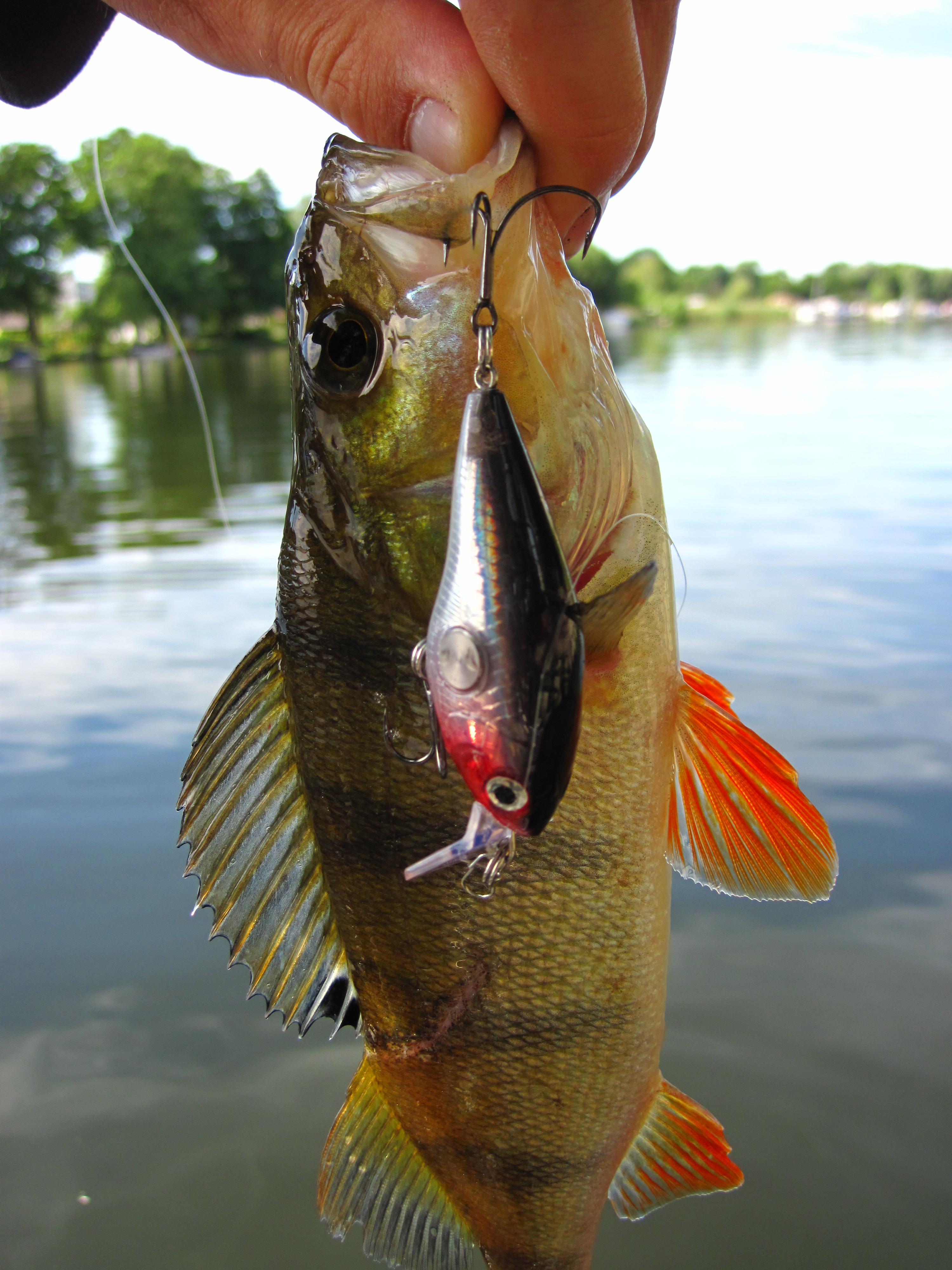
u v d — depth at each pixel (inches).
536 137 6.9
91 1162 15.8
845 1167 15.3
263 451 93.7
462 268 7.2
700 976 19.2
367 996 8.8
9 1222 14.9
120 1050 17.9
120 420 125.9
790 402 119.2
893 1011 18.1
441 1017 8.4
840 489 63.2
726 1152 9.7
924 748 27.2
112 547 54.9
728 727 8.8
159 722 30.8
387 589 7.6
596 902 8.2
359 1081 9.5
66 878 22.8
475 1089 8.7
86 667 35.8
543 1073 8.5
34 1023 18.5
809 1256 14.1
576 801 8.1
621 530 8.0
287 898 8.8
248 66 7.3
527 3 6.1
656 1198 9.8
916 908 20.8
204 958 20.2
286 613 8.1
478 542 5.9
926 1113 16.0
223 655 36.8
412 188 7.0
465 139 6.8
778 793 8.8
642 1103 9.2
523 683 5.8
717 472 71.5
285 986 8.9
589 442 7.7
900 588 41.4
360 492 7.6
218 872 8.8
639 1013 8.7
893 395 124.5
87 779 27.3
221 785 8.8
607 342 8.2
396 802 8.0
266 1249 14.6
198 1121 16.6
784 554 47.5
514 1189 9.0
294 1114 16.7
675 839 8.8
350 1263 14.3
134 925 21.2
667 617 8.4
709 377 161.0
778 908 21.4
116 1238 14.6
